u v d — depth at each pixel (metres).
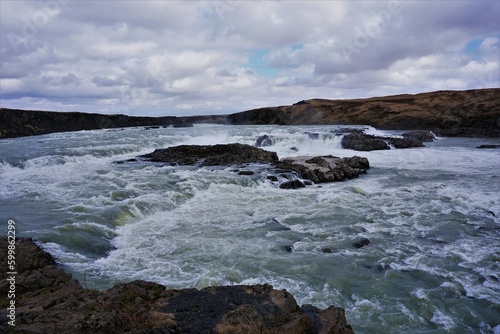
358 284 7.93
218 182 16.61
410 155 26.92
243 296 5.92
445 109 48.03
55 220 11.30
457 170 20.78
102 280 7.86
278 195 15.19
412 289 7.71
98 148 26.14
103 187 15.51
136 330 4.66
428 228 11.25
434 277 8.20
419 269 8.58
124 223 11.52
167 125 60.84
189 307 5.48
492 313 6.91
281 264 8.72
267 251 9.46
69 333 4.33
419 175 19.55
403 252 9.53
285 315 5.33
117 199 13.76
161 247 9.75
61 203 13.16
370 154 27.86
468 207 13.38
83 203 13.09
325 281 7.98
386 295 7.46
